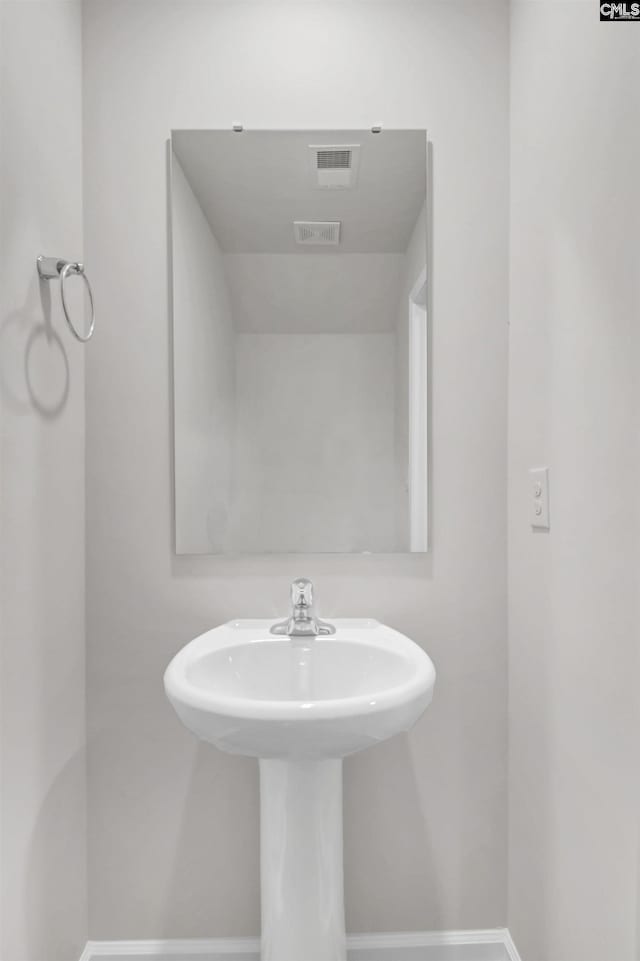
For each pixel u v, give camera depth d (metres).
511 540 1.44
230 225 1.47
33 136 1.19
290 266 1.47
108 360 1.45
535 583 1.29
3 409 1.07
